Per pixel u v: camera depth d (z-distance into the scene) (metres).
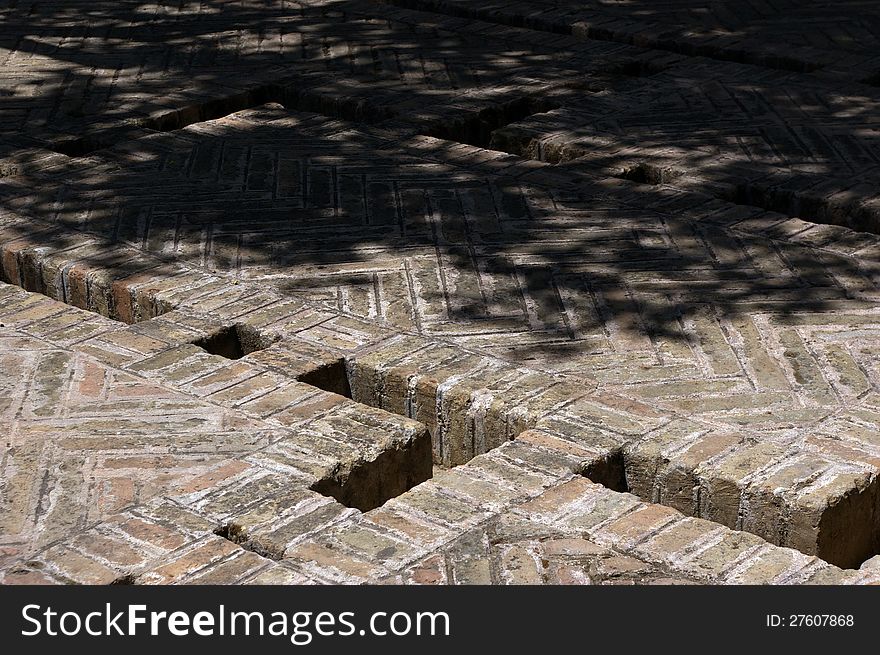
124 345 5.12
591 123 7.93
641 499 4.25
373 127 7.97
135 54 9.80
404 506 3.97
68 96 8.66
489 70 9.21
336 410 4.58
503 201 6.68
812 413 4.50
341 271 5.83
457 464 4.78
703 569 3.64
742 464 4.15
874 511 4.14
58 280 5.90
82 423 4.49
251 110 8.38
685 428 4.40
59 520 3.91
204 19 10.95
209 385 4.77
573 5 11.02
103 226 6.40
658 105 8.28
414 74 9.14
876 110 8.05
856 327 5.18
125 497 4.03
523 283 5.67
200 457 4.25
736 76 8.91
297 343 5.11
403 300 5.52
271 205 6.67
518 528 3.84
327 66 9.38
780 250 5.98
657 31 10.02
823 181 6.80
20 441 4.37
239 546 3.80
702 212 6.45
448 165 7.25
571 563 3.66
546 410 4.54
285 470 4.16
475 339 5.14
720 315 5.32
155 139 7.78
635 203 6.59
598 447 4.28
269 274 5.81
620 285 5.63
